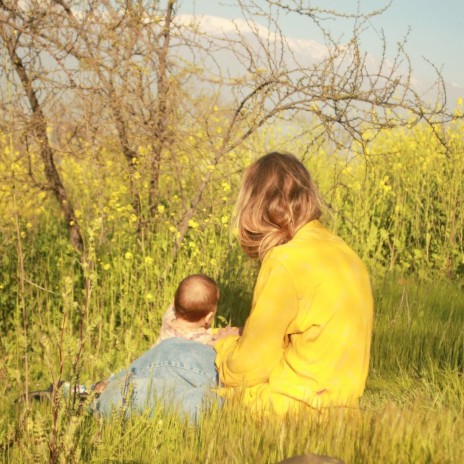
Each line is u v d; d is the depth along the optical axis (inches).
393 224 350.9
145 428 125.6
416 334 210.2
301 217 123.7
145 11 243.3
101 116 236.8
